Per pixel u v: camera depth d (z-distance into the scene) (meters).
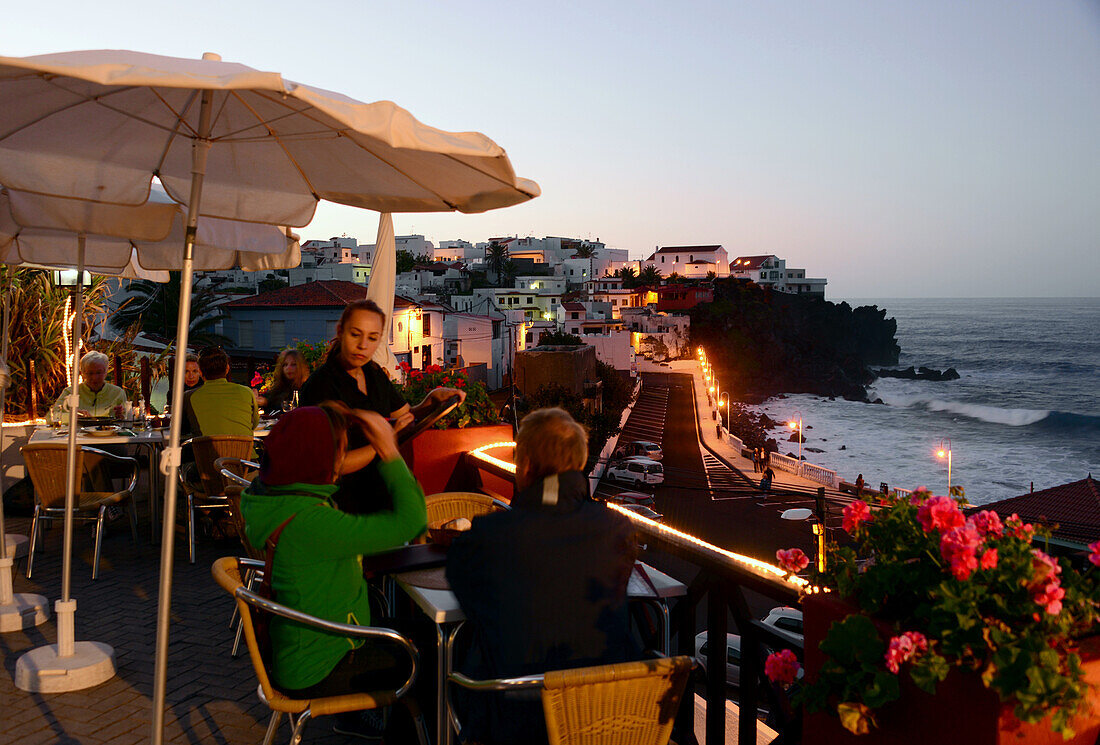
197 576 5.66
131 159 3.22
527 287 133.00
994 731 1.70
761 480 41.66
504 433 5.90
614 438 52.19
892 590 1.91
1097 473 70.62
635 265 188.00
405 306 55.09
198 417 6.01
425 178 3.20
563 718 2.22
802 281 182.00
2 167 2.97
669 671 2.29
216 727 3.51
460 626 2.79
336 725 3.50
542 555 2.41
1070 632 1.80
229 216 3.65
